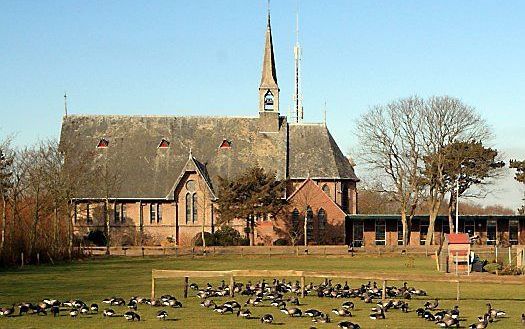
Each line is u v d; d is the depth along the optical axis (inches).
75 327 1288.1
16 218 3053.6
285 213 4475.9
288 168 4694.9
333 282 2234.3
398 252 3814.0
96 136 4822.8
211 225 4559.5
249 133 4840.1
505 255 3331.7
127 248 3887.8
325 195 4507.9
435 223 4633.4
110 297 1768.0
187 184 4586.6
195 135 4854.8
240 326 1301.7
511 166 4640.8
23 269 2800.2
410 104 4446.4
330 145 4813.0
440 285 2155.5
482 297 1824.6
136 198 4581.7
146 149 4783.5
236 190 4222.4
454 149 4360.2
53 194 3388.3
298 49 5654.5
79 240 4165.8
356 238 4633.4
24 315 1439.5
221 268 2800.2
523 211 4972.9
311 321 1359.5
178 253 3789.4
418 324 1331.2
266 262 3189.0
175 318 1396.4
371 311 1465.3
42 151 5098.4
